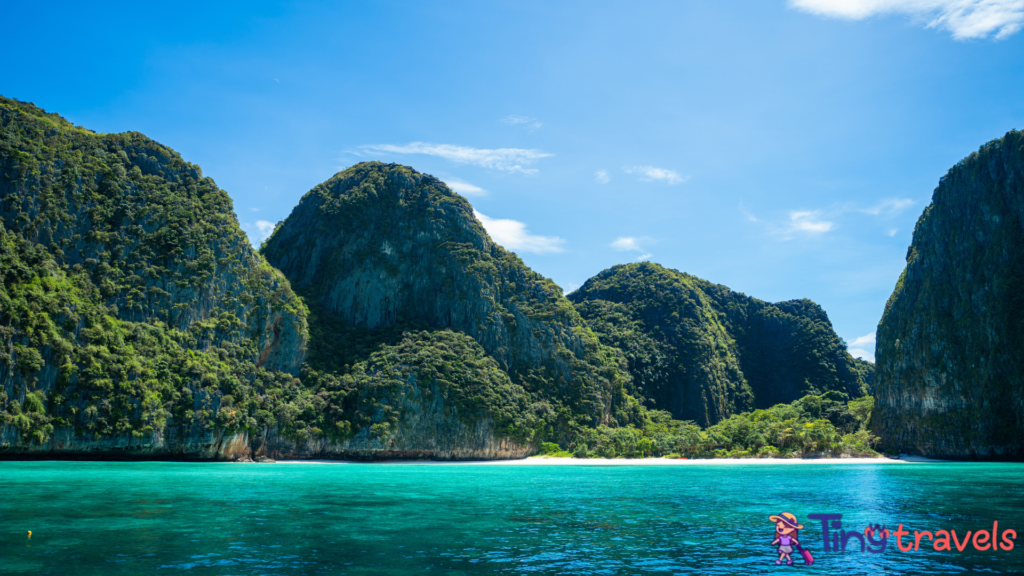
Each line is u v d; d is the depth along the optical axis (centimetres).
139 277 10781
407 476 7925
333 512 4262
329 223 16575
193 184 12825
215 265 11719
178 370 10144
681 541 3334
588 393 14675
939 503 4950
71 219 10706
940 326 14488
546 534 3500
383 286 15100
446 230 15875
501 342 14362
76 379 8956
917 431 14175
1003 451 12475
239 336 11612
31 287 9156
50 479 6278
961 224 15288
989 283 13862
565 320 15825
